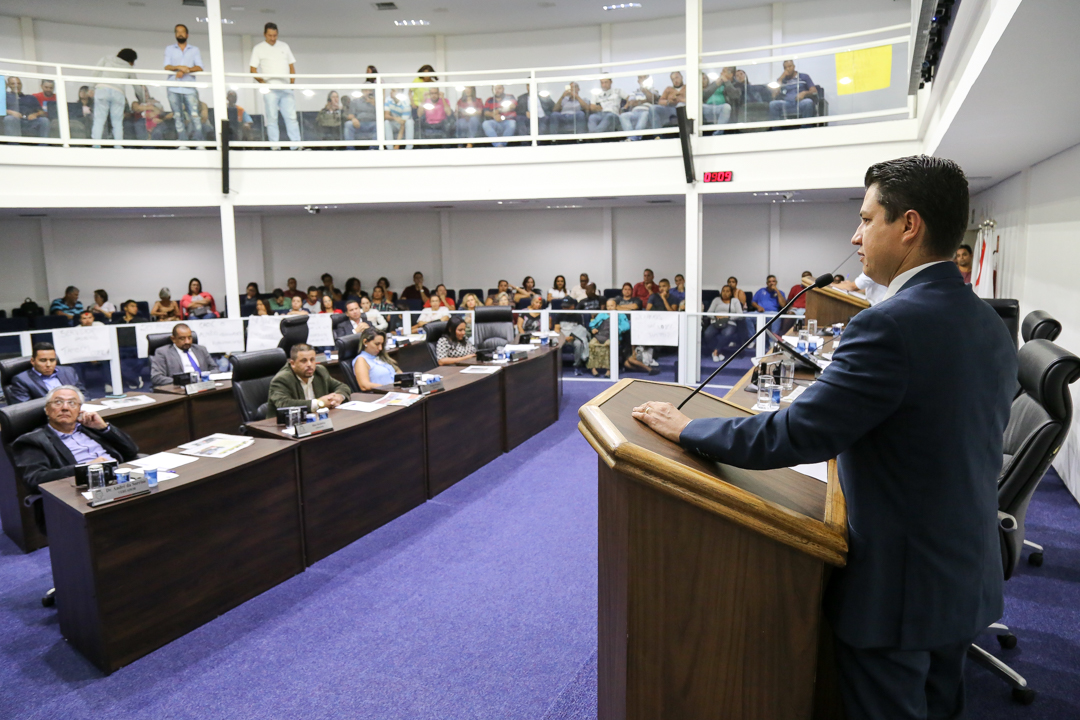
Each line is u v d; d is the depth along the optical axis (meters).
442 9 11.55
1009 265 6.62
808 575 1.19
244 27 12.28
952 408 1.11
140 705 2.57
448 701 2.52
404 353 6.50
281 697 2.59
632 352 8.72
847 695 1.24
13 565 3.88
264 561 3.45
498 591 3.39
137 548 2.88
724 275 12.67
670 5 11.54
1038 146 4.75
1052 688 2.49
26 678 2.77
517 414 6.14
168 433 5.48
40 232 11.82
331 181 8.70
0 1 10.84
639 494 1.29
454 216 13.18
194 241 12.64
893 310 1.14
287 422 3.78
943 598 1.14
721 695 1.29
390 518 4.37
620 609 1.40
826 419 1.13
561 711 2.43
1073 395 4.45
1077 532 3.89
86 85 8.03
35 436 3.60
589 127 8.46
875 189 1.26
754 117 7.97
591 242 12.97
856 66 7.55
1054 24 2.33
